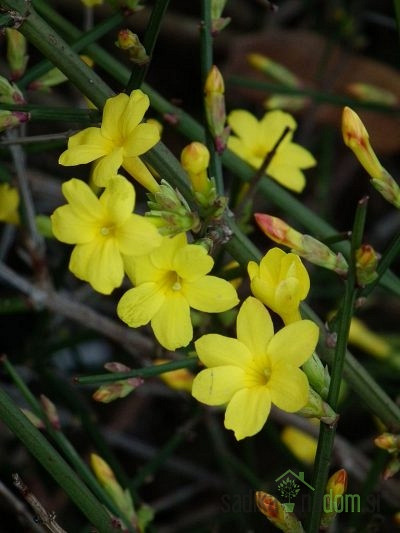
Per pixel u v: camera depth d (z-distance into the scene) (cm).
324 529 34
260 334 33
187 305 33
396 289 38
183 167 34
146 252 32
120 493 38
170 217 33
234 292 33
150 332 43
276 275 33
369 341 47
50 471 34
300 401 32
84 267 33
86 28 43
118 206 32
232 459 45
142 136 33
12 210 43
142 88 40
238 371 33
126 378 35
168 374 41
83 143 33
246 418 32
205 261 33
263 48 52
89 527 43
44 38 34
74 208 33
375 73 52
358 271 32
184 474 50
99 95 35
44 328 45
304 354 32
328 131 52
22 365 46
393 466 35
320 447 33
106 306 51
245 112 41
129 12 36
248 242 35
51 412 38
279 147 41
